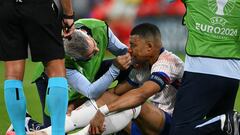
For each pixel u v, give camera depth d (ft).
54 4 46.52
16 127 46.75
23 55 46.73
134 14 122.21
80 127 51.52
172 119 51.60
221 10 50.52
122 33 121.90
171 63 52.16
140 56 52.44
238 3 50.42
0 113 74.84
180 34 121.60
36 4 45.75
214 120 50.57
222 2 50.49
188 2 51.67
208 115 52.95
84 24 54.90
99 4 122.83
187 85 51.06
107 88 53.06
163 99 54.13
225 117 50.37
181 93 51.26
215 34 50.72
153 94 50.21
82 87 51.78
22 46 46.60
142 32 52.08
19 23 46.14
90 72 54.65
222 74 50.65
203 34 50.90
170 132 51.47
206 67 50.65
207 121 50.60
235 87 51.67
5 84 46.44
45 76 55.93
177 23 121.80
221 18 50.57
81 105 52.95
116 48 56.80
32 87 90.02
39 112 76.02
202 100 50.90
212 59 50.67
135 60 52.95
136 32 52.37
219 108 52.39
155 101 54.34
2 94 85.40
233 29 50.67
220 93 51.11
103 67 56.13
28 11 45.65
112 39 56.34
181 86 51.42
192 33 51.29
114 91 54.13
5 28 46.21
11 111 46.50
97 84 51.34
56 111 45.88
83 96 55.16
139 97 49.73
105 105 49.80
